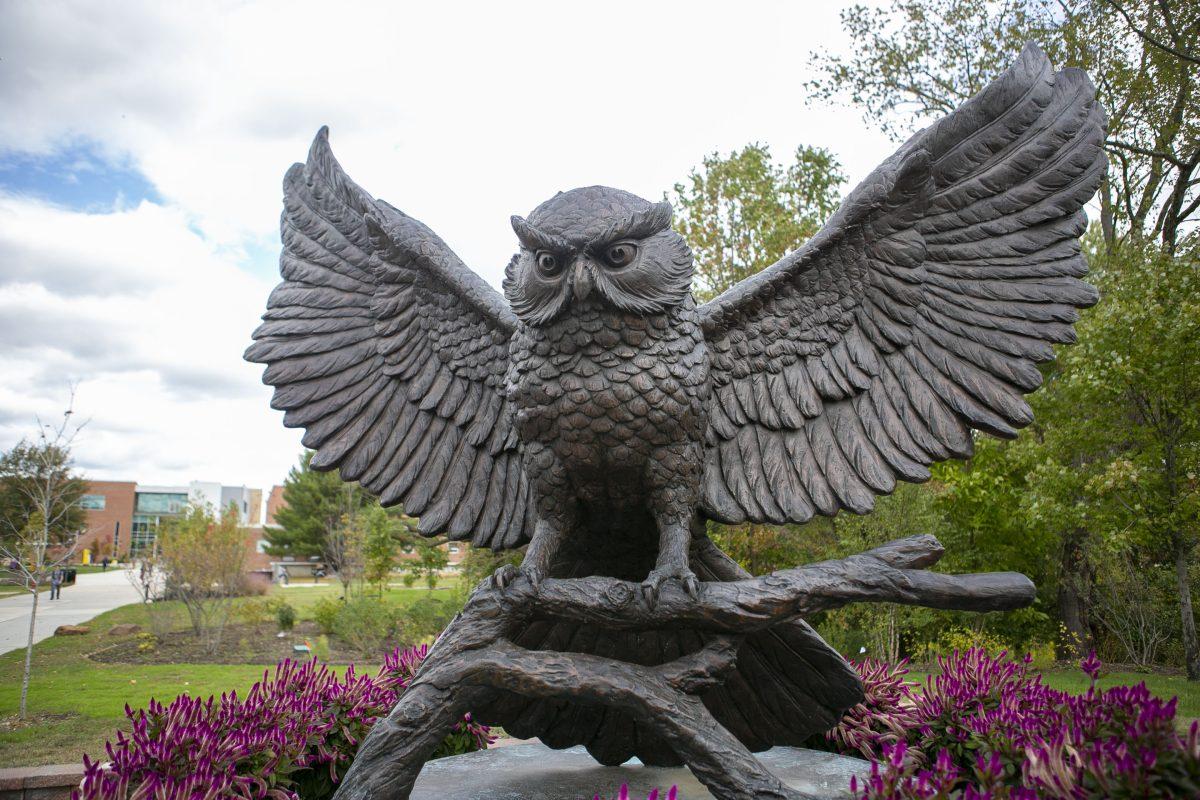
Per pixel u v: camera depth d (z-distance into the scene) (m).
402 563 16.36
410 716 2.44
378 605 12.43
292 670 3.68
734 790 2.36
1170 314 8.30
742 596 2.49
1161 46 10.12
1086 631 11.47
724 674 2.56
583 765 3.34
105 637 13.29
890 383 2.73
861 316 2.75
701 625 2.52
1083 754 1.92
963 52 11.89
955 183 2.65
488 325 2.95
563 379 2.52
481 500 3.00
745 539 10.46
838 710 3.00
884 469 2.69
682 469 2.59
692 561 3.00
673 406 2.52
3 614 16.94
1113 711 2.25
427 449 3.06
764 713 3.01
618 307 2.44
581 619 2.56
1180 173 10.83
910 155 2.58
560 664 2.49
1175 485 8.62
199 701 3.14
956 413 2.63
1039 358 2.54
